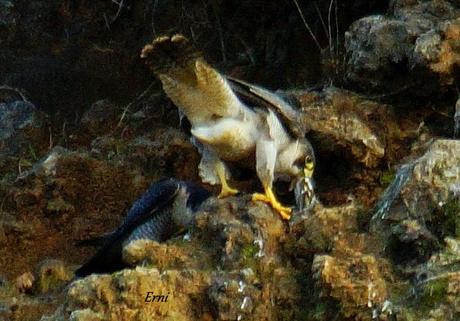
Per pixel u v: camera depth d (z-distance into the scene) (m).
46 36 17.42
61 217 14.41
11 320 12.10
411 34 13.34
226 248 11.43
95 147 15.35
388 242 11.41
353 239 11.49
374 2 15.03
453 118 13.24
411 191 11.48
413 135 13.39
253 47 16.25
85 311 10.77
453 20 13.16
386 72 13.48
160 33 16.91
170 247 11.62
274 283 11.23
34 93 16.86
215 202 11.95
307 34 15.65
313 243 11.50
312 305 11.03
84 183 14.68
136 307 10.88
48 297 12.52
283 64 15.80
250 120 11.77
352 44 13.81
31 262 13.86
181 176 14.83
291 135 12.23
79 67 17.05
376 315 10.68
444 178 11.44
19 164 15.51
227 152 11.92
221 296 10.93
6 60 17.22
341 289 10.77
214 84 11.20
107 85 16.84
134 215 12.77
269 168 11.82
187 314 11.05
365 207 12.47
